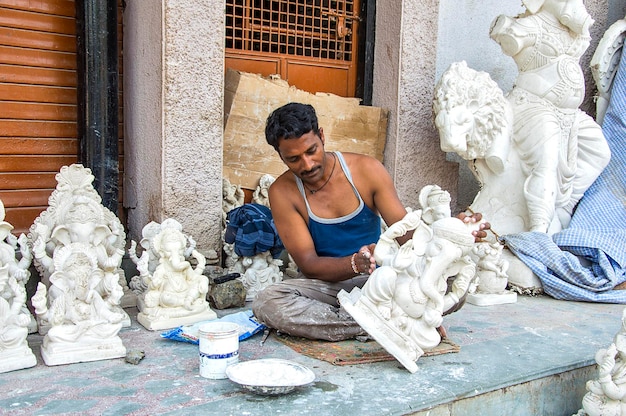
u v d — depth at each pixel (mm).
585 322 3414
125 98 4129
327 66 4871
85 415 2090
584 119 4562
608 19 5867
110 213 3367
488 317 3467
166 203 3807
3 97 3723
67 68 3922
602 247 4113
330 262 2764
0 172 3750
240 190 4277
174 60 3725
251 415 2104
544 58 4355
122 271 3553
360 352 2723
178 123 3791
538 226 4250
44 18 3809
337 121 4594
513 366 2646
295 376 2330
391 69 4719
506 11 5344
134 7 3951
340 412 2145
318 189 2883
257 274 3682
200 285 3230
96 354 2623
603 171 4762
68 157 3984
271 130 2619
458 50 5297
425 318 2520
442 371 2559
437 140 4895
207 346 2428
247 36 4508
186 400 2219
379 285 2486
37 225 2951
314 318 2834
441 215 3023
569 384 2736
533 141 4324
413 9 4617
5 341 2500
